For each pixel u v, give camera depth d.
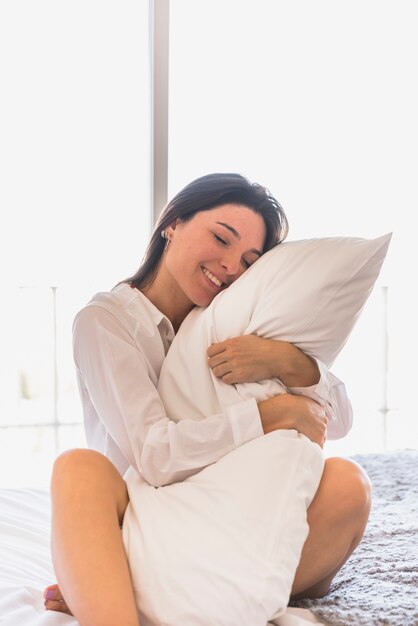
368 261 1.31
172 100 5.41
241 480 1.17
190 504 1.16
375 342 4.47
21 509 1.80
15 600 1.24
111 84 6.06
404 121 4.82
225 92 5.38
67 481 1.15
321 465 1.24
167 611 1.06
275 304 1.31
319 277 1.30
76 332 1.35
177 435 1.23
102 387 1.32
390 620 1.13
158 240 1.49
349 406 1.47
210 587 1.07
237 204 1.41
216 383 1.29
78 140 6.04
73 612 1.11
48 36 6.01
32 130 5.99
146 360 1.39
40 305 4.29
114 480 1.21
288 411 1.26
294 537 1.14
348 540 1.25
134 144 6.05
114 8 6.06
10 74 5.95
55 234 6.00
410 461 2.46
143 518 1.16
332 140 5.00
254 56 5.30
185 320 1.43
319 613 1.17
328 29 5.01
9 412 4.32
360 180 4.93
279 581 1.08
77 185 6.03
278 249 1.37
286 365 1.29
